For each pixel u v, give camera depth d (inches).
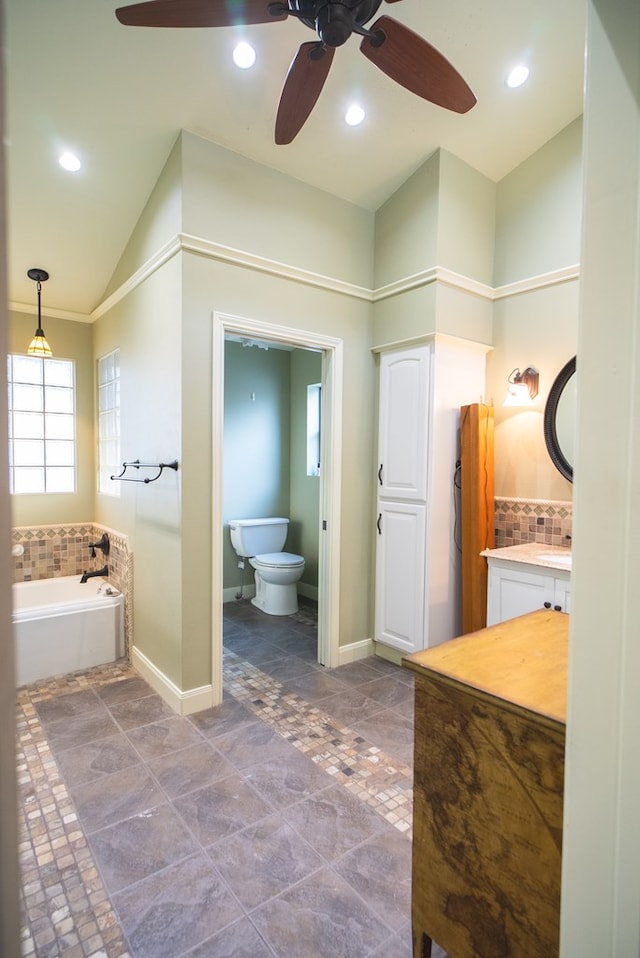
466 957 44.9
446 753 46.4
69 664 121.3
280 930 54.6
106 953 52.0
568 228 112.3
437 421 115.4
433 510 116.0
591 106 27.4
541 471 118.1
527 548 112.1
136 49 81.0
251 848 66.0
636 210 25.6
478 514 114.8
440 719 46.8
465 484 117.2
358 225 123.9
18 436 146.6
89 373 156.6
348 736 93.3
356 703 106.0
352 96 94.8
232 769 82.9
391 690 112.2
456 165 114.2
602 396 27.2
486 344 124.8
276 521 181.6
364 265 125.7
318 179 113.6
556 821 38.2
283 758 86.0
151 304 110.3
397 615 123.7
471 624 116.3
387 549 126.3
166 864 63.3
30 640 116.0
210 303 100.1
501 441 125.4
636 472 25.9
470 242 119.3
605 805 27.6
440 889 47.3
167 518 104.6
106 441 147.9
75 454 154.9
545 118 107.7
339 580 125.0
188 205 96.0
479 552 114.8
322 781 80.0
